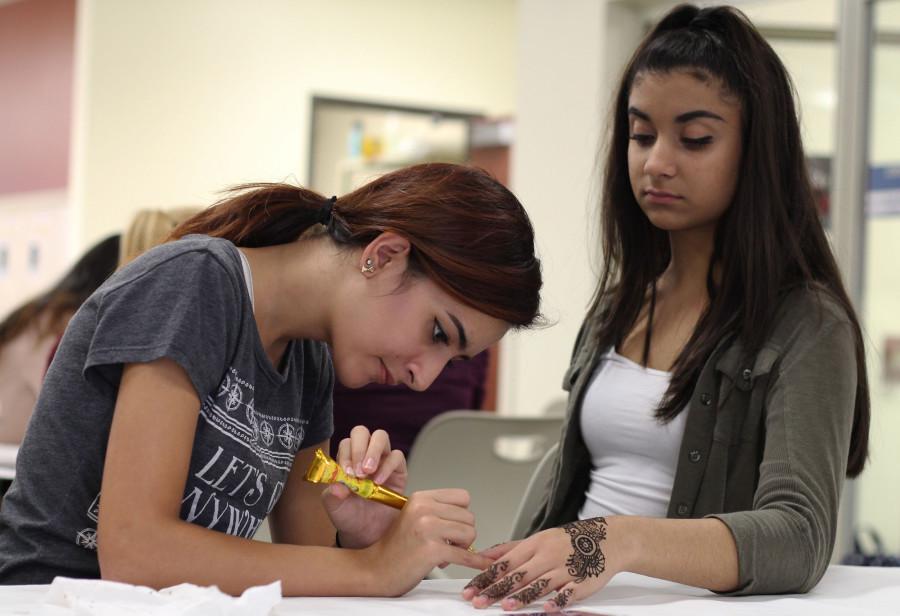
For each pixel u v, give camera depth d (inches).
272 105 263.4
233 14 259.4
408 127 280.7
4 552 50.3
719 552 51.1
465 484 100.0
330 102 270.2
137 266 49.7
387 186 52.2
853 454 64.7
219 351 49.0
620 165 72.4
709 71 64.3
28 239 272.7
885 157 153.0
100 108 247.4
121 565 45.3
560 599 46.8
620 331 71.7
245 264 51.2
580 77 185.9
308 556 47.9
